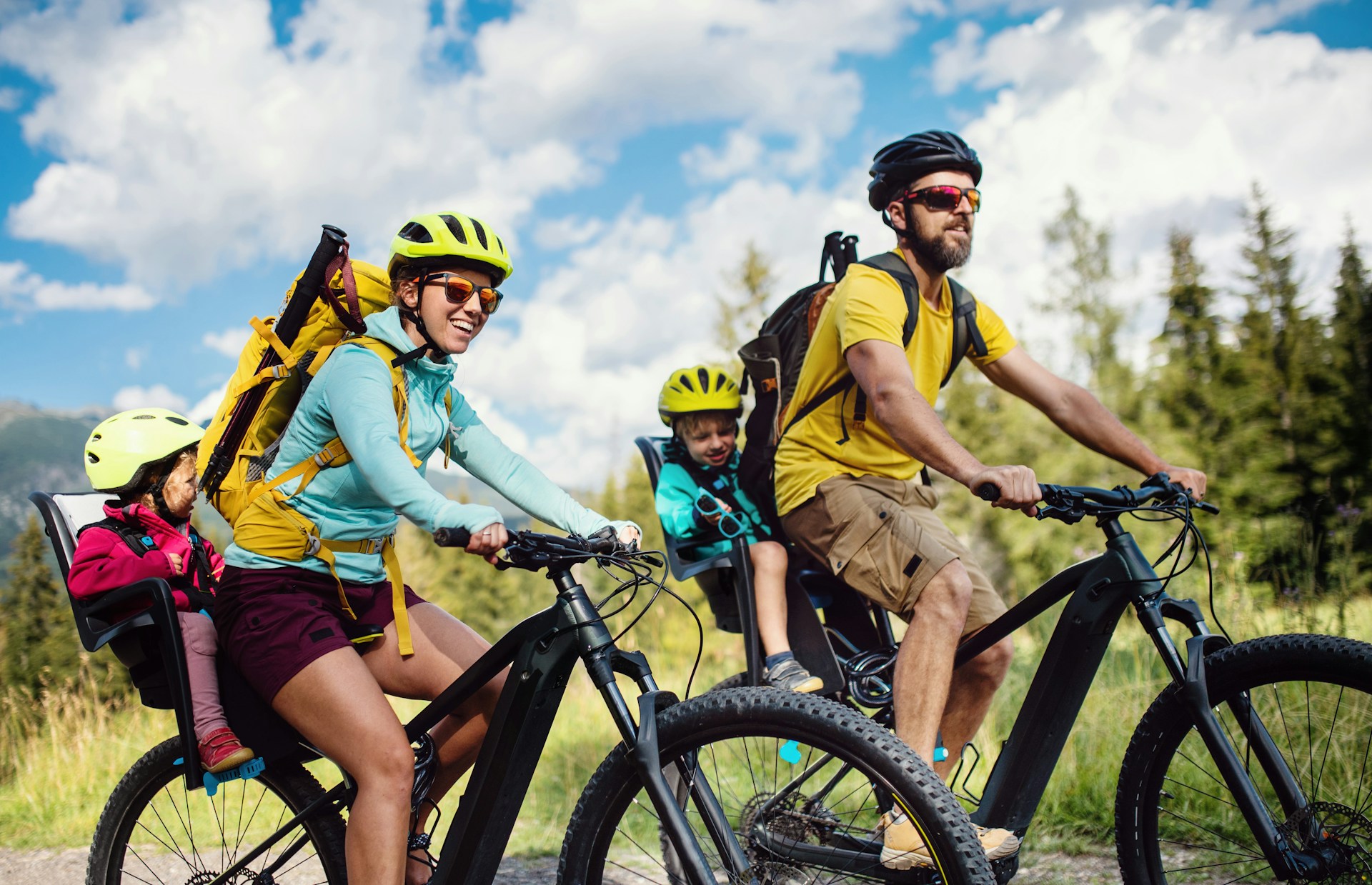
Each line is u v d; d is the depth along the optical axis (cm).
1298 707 259
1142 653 482
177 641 236
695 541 328
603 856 210
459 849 220
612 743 548
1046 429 1839
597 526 223
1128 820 241
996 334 311
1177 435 1998
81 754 603
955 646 261
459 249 224
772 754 249
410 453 229
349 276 225
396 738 217
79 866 439
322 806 247
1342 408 1981
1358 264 2256
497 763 219
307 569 230
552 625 215
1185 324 2222
